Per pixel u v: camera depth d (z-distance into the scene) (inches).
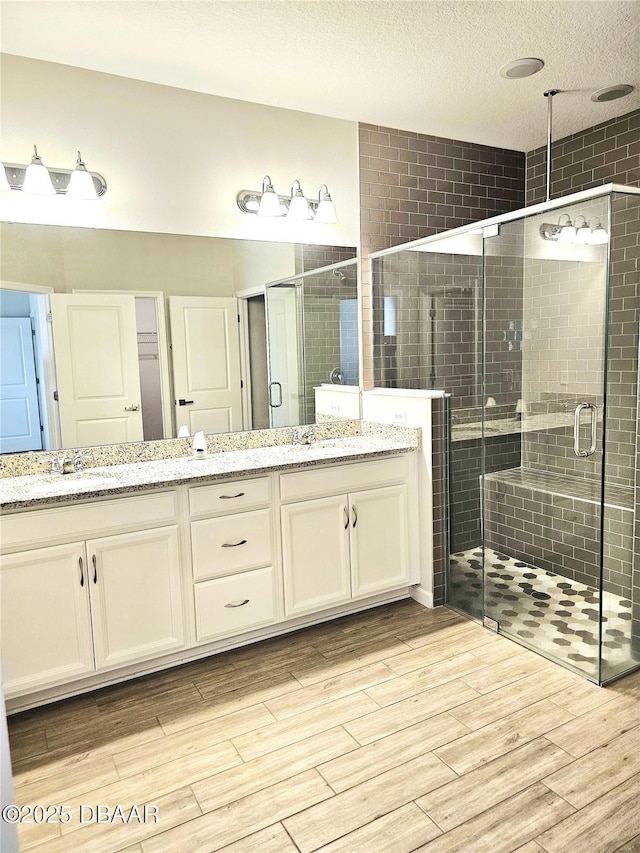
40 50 93.3
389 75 104.0
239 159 117.4
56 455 103.2
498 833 63.7
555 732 80.0
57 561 86.0
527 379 104.6
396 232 138.6
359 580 115.4
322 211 123.5
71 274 103.1
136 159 107.2
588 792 68.9
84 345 104.8
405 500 120.3
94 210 104.3
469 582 117.6
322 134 126.7
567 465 98.7
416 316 127.0
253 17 83.8
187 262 113.7
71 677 88.3
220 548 99.5
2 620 82.6
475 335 113.6
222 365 118.9
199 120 112.6
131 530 91.6
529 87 110.3
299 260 126.8
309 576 109.3
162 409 112.7
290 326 127.1
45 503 83.7
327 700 89.6
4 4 79.3
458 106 119.2
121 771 75.8
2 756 43.8
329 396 134.0
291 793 70.9
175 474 96.9
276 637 110.7
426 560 121.8
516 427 107.2
